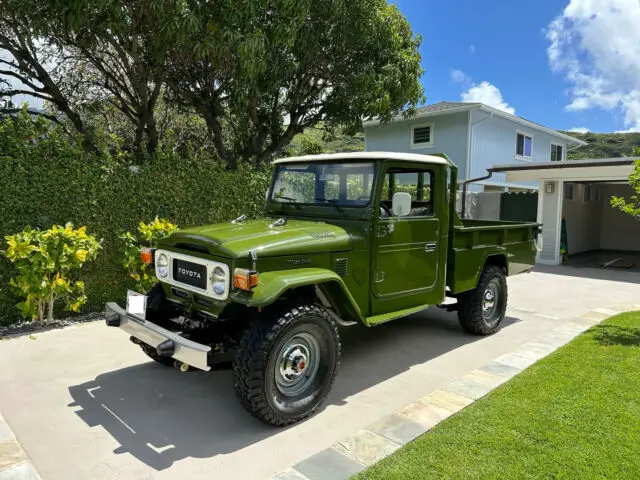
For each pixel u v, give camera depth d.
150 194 6.06
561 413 3.19
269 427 3.16
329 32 9.29
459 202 14.02
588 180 11.99
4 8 6.07
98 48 8.41
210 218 6.71
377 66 10.29
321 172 4.25
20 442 2.91
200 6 6.21
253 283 2.90
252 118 10.43
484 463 2.60
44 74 8.49
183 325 3.66
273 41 7.14
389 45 10.16
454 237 4.77
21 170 4.97
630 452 2.69
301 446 2.92
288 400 3.19
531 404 3.34
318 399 3.33
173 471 2.62
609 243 16.69
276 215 4.56
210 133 11.45
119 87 9.72
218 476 2.58
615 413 3.19
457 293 5.00
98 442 2.93
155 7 5.80
